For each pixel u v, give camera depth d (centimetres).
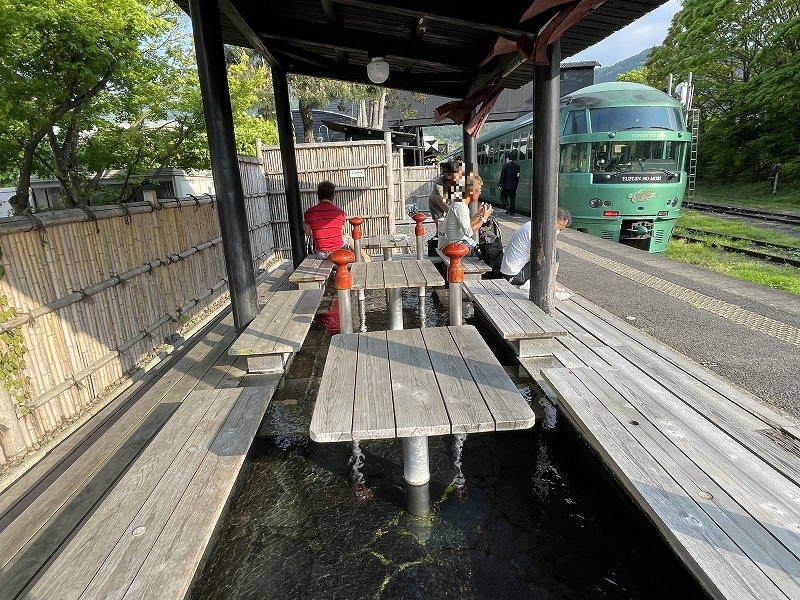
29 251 308
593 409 252
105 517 188
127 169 893
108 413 336
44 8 465
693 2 2441
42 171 792
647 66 3164
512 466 294
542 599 205
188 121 838
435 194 738
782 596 141
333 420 207
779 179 2125
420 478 256
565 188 1123
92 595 153
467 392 232
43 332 314
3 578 186
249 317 393
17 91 520
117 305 401
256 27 482
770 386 324
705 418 247
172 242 511
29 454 284
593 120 1065
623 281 638
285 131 640
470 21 341
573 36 443
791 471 199
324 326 539
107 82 672
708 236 1209
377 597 206
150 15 614
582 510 258
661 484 192
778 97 1977
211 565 225
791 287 671
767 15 2191
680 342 410
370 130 1623
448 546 234
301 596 208
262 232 855
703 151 2609
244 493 272
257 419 260
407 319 557
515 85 638
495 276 618
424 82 703
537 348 347
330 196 642
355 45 521
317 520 252
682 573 217
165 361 445
